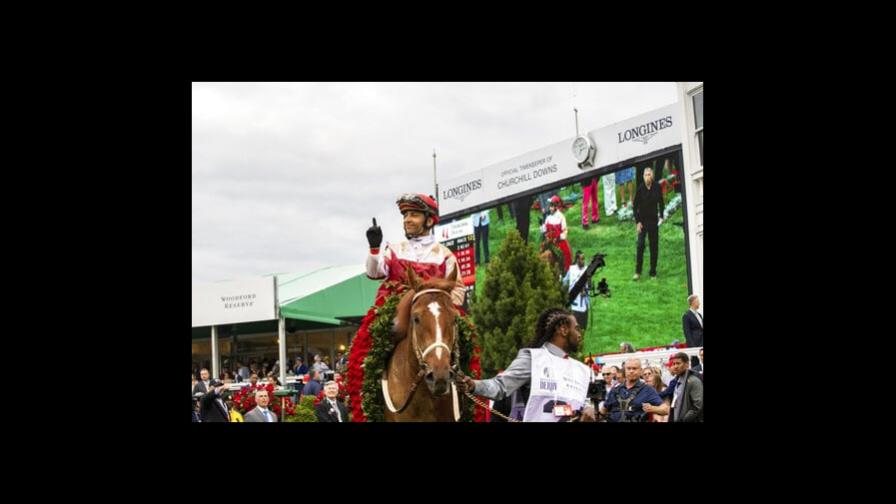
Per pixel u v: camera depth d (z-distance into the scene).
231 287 19.53
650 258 17.94
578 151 19.80
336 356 24.06
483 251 23.77
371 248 6.31
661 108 17.77
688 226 16.91
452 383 5.79
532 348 6.36
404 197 6.65
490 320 18.05
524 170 21.86
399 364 5.88
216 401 8.43
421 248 6.62
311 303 19.56
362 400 6.09
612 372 9.16
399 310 5.96
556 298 17.83
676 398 7.79
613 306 18.64
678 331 17.19
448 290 5.66
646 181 18.09
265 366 21.75
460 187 24.58
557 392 6.21
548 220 21.06
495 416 6.71
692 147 16.83
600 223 19.39
